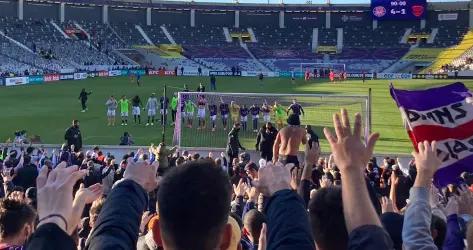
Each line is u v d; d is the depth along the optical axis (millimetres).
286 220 3197
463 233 5379
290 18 114375
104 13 107562
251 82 73812
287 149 5383
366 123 27156
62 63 85188
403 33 108500
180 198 2711
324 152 28125
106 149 28734
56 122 38375
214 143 32125
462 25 107938
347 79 80062
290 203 3318
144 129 36469
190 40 108938
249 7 113438
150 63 99000
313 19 113625
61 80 72438
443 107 5883
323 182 7438
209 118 37188
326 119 36562
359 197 2910
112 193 3346
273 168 3533
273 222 3236
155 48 103438
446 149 5875
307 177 5121
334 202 3301
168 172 2889
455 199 5641
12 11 97000
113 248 2906
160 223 2779
